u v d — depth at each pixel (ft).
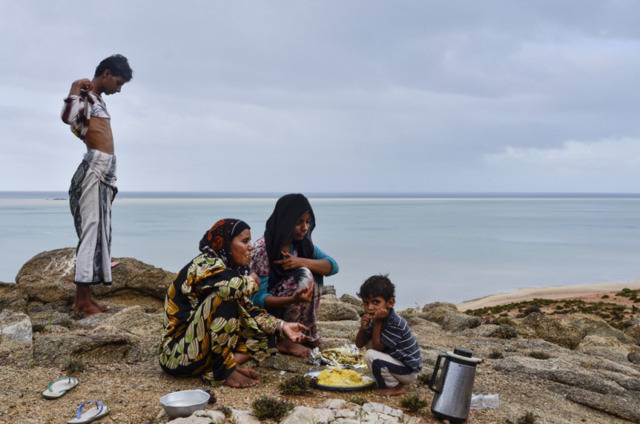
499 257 242.99
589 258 247.29
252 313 20.08
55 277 36.14
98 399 17.60
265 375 20.26
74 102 27.02
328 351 23.06
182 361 18.86
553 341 35.91
